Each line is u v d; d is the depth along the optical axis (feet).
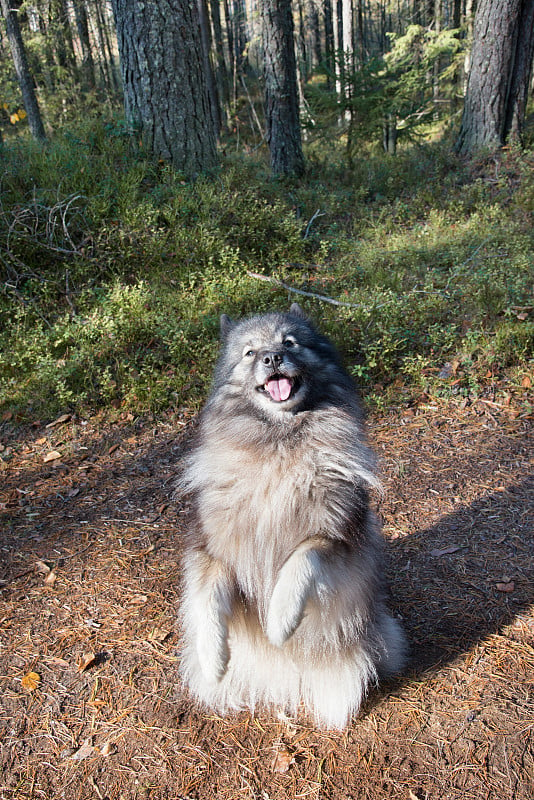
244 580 3.09
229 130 26.55
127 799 2.83
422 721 3.10
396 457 5.48
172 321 7.16
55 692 3.37
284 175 13.12
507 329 6.84
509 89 12.90
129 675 3.46
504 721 3.04
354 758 2.96
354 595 3.00
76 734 3.13
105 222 8.55
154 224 8.75
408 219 11.22
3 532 4.75
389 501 4.91
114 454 5.81
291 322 3.62
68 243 8.32
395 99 14.12
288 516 3.08
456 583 4.01
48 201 8.68
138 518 4.88
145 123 10.48
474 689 3.24
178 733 3.13
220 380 3.56
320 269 9.09
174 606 3.95
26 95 18.72
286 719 3.21
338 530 3.00
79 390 6.61
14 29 18.34
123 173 9.74
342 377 3.52
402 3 34.50
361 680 3.16
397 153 15.14
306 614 3.00
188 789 2.86
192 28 10.25
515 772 2.81
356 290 8.11
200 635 2.95
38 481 5.43
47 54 22.56
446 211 11.18
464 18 24.80
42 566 4.35
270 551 3.08
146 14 9.88
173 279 8.25
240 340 3.55
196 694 3.29
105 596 4.05
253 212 9.68
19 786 2.89
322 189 12.26
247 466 3.20
